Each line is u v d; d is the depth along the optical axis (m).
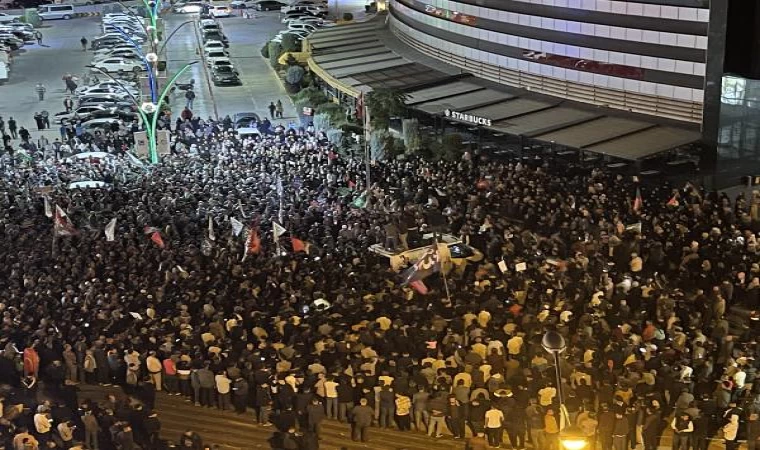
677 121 52.44
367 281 34.91
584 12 55.38
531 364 28.28
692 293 33.34
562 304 31.69
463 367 28.38
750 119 48.06
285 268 36.69
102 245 40.22
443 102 60.94
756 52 46.97
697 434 25.94
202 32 105.50
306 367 29.20
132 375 30.89
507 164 51.16
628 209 41.28
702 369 27.75
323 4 114.88
